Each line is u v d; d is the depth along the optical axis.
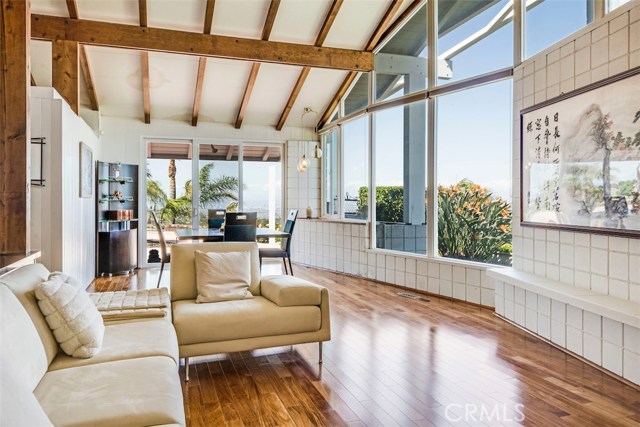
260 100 7.60
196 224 7.86
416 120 5.69
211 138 7.94
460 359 3.09
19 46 2.88
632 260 2.84
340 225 6.96
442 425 2.19
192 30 5.75
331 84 7.41
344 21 5.98
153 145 7.72
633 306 2.71
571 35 3.42
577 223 3.31
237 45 5.78
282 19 5.81
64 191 4.30
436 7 5.40
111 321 2.49
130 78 6.61
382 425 2.19
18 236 2.87
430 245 5.39
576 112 3.32
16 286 1.83
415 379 2.75
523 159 4.01
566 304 3.23
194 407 2.39
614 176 2.95
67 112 4.44
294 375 2.83
